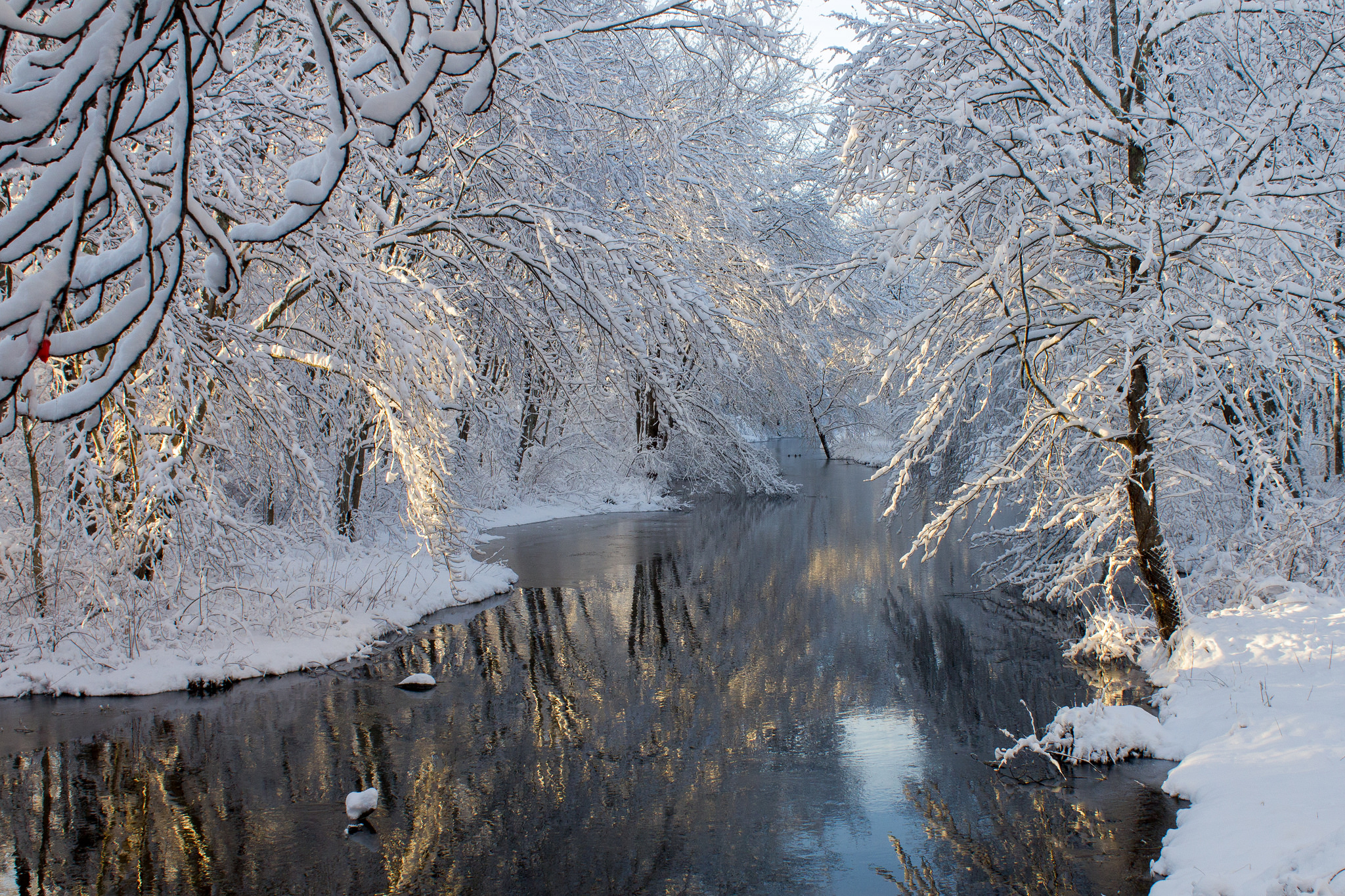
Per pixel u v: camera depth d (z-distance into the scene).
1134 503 9.02
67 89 1.79
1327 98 7.62
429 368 9.19
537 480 24.23
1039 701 8.53
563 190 12.10
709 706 8.85
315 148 9.04
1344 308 8.00
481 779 7.09
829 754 7.54
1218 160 8.02
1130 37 9.60
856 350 25.45
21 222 1.82
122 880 5.57
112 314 1.94
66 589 9.55
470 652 10.76
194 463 9.77
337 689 9.27
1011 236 7.50
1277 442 10.02
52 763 7.33
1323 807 5.05
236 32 2.25
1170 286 7.95
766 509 24.20
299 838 6.11
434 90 8.48
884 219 8.43
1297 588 8.89
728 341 11.14
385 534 16.19
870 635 11.42
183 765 7.32
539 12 11.12
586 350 12.98
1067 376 9.28
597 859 5.78
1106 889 5.10
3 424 2.01
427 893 5.39
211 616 10.05
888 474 32.75
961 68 9.19
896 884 5.35
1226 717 6.84
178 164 1.94
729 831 6.15
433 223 11.09
